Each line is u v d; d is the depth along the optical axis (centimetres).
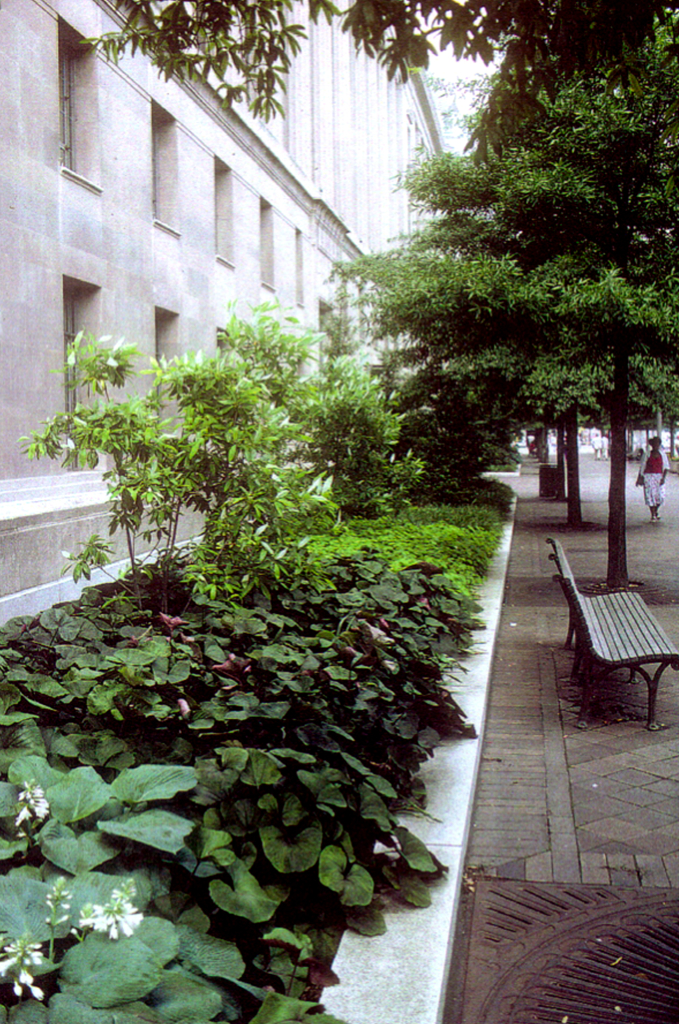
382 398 1310
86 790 306
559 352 1314
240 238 2123
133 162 1495
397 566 848
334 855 350
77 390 1303
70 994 228
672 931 380
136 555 1194
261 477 634
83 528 1030
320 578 695
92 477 1309
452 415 2077
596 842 468
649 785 546
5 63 1090
